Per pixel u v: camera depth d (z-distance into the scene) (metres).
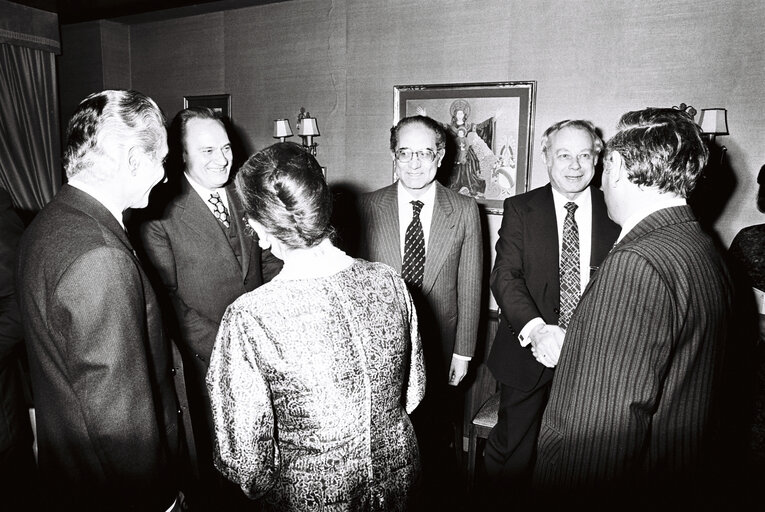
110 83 5.39
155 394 1.42
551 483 1.29
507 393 2.40
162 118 1.42
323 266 1.19
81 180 1.34
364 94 4.35
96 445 1.22
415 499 1.30
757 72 3.13
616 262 1.21
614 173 1.34
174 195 2.20
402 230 2.57
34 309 1.26
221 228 2.25
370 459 1.19
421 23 4.04
